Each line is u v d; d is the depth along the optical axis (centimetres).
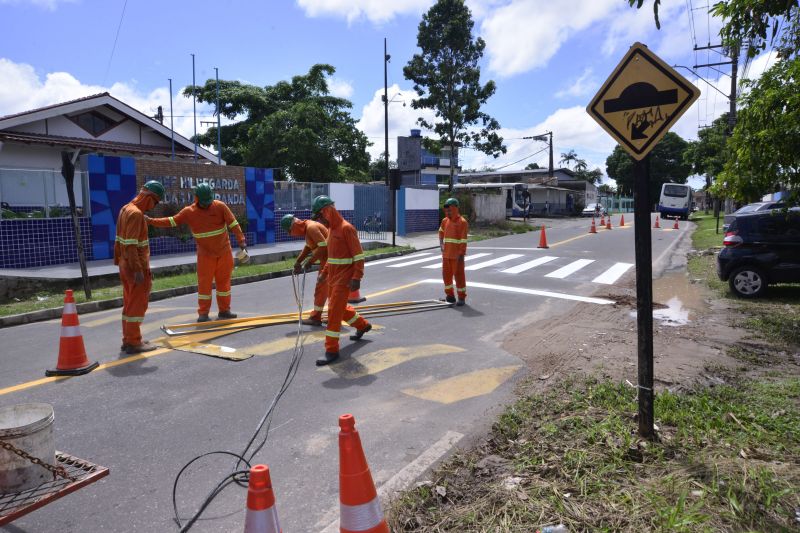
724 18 556
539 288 1103
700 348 646
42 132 1812
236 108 3488
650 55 342
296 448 407
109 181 1423
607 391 482
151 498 343
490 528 290
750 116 682
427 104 3122
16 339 754
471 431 435
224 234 789
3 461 323
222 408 483
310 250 777
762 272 926
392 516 311
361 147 3566
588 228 3192
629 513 293
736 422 403
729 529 276
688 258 1639
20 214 1266
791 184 700
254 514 201
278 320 799
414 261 1597
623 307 917
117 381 552
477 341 703
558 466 350
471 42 3047
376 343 690
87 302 962
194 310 909
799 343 657
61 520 320
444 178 5450
